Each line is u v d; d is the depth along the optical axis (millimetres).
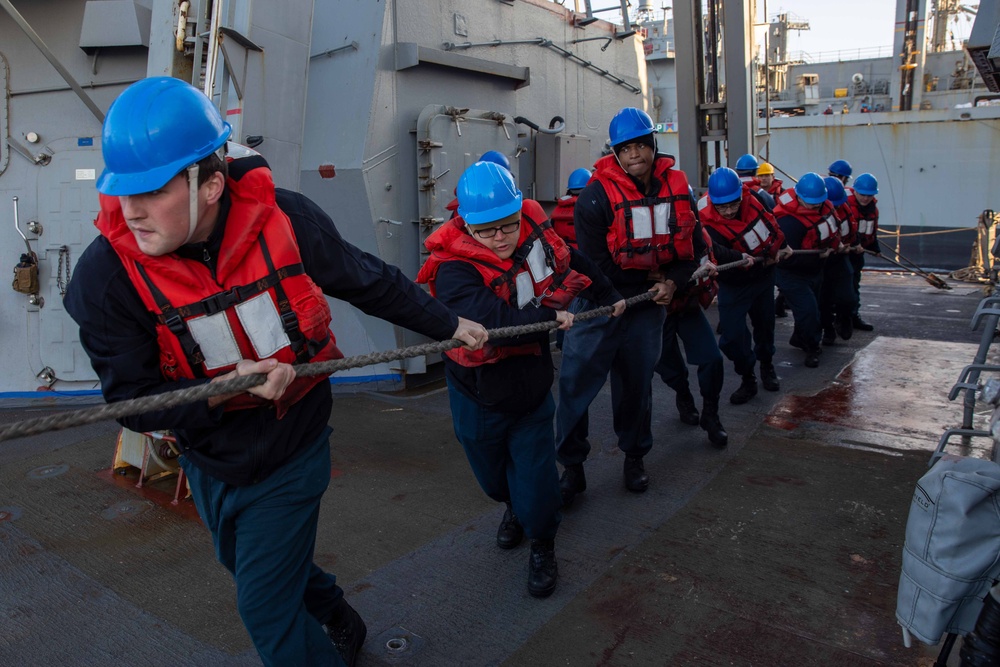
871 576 2838
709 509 3457
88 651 2477
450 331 2068
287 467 1806
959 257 15039
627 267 3367
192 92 1517
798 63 22281
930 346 6914
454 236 2586
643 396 3543
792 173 16969
